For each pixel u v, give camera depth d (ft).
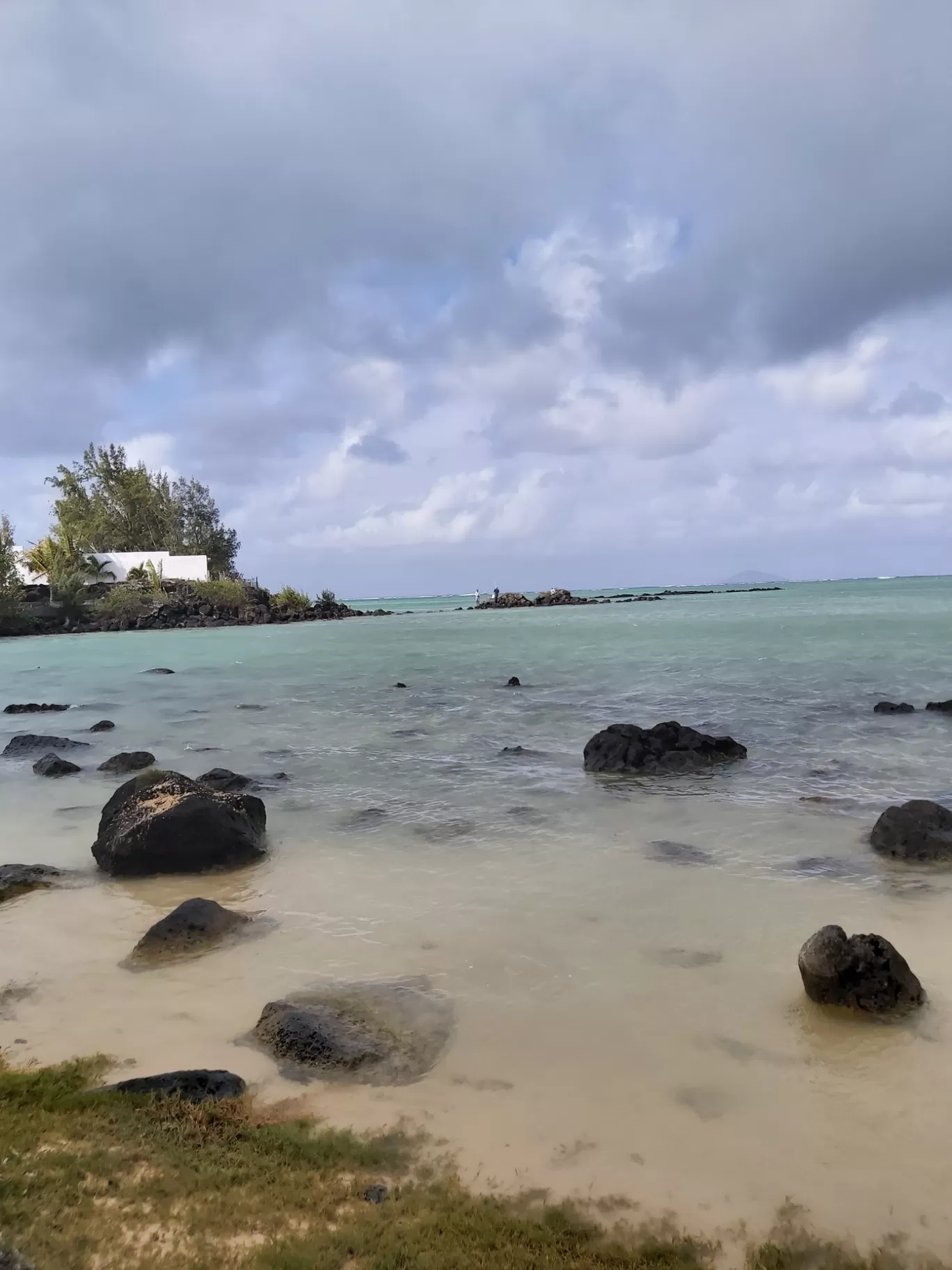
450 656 112.37
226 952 20.56
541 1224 10.86
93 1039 16.24
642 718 57.16
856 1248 10.50
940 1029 15.90
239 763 45.91
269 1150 12.35
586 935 20.99
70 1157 11.75
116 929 22.57
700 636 128.77
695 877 25.40
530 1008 17.17
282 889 25.43
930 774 39.14
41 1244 9.80
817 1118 13.24
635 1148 12.55
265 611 261.44
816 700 62.44
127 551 304.71
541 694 71.10
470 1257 10.18
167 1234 10.22
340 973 19.08
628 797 36.11
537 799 36.19
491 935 21.13
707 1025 16.33
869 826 30.71
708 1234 10.73
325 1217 10.85
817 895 23.66
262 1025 16.43
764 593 472.44
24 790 40.83
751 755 44.11
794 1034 15.90
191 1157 11.97
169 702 74.74
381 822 32.96
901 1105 13.51
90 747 52.34
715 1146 12.56
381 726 57.41
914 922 21.48
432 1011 17.12
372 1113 13.56
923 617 157.38
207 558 287.28
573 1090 14.15
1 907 24.53
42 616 224.33
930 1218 10.98
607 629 159.02
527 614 267.39
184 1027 16.69
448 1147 12.60
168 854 27.22
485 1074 14.73
